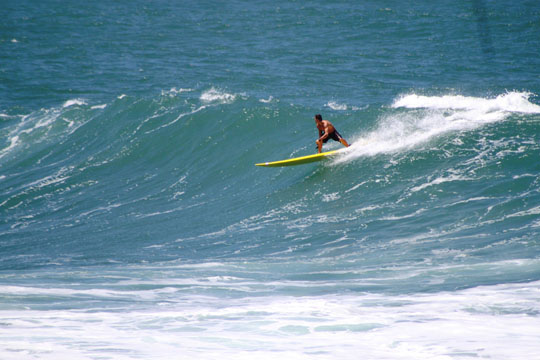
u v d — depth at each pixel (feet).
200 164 198.29
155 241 139.03
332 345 50.01
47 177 203.62
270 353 47.83
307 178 169.37
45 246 142.61
